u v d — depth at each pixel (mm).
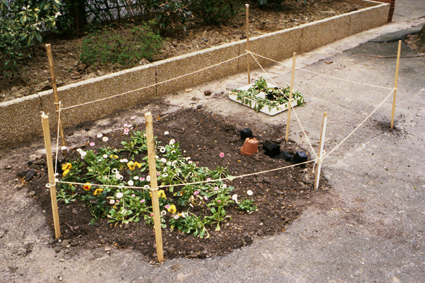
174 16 8156
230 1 9203
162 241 3738
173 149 4938
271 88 6828
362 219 4047
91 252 3650
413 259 3561
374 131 5758
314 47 9352
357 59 8648
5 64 6180
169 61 6812
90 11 8320
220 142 5484
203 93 7090
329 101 6727
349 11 11109
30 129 5531
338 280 3346
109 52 7027
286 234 3854
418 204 4258
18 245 3732
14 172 4801
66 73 6766
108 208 4137
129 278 3369
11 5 6500
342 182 4621
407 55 8797
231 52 7684
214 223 3984
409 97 6820
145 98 6750
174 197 4324
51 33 7980
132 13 8766
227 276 3379
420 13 12234
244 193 4422
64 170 4438
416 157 5109
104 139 4785
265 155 5160
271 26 9633
